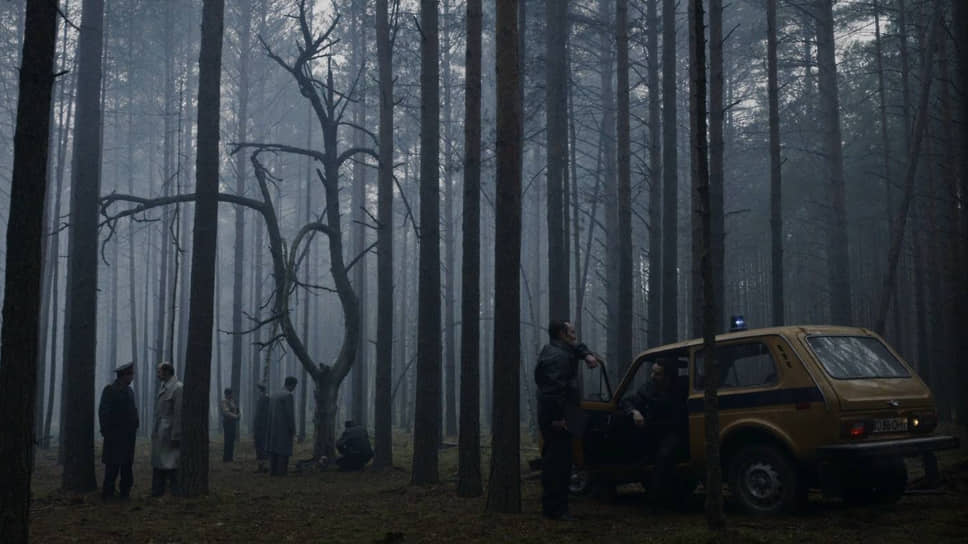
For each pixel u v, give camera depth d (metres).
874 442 8.05
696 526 7.89
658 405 9.76
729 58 35.47
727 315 37.75
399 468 15.96
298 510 10.29
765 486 8.41
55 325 25.05
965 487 9.36
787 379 8.35
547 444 8.84
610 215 28.16
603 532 7.90
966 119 13.73
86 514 10.21
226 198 15.96
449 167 23.84
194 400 11.85
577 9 28.64
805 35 29.83
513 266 9.59
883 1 26.58
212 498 11.59
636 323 38.56
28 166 6.59
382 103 16.56
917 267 23.02
